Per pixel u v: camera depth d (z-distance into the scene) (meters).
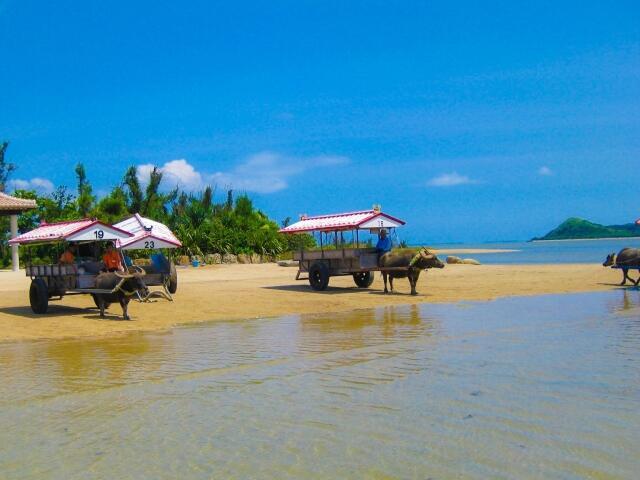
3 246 41.97
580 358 9.41
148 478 5.16
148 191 48.28
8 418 6.98
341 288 22.47
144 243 20.39
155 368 9.57
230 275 29.58
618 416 6.47
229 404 7.32
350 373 8.80
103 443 6.06
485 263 43.00
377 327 13.42
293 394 7.69
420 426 6.29
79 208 44.62
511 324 13.28
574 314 14.73
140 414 7.01
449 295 19.69
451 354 9.98
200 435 6.20
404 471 5.16
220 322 15.02
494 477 5.00
